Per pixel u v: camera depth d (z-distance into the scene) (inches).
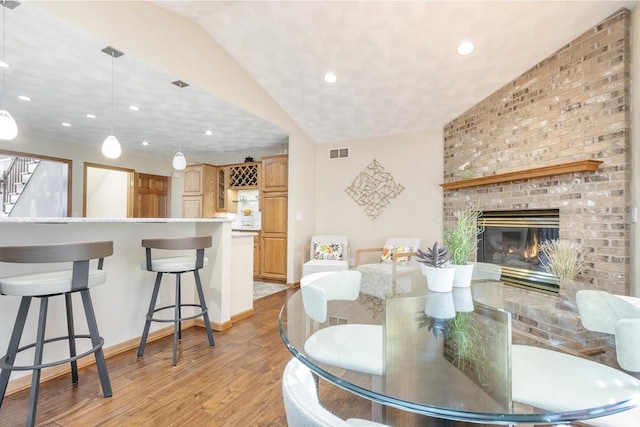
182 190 242.5
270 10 113.9
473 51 124.1
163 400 69.5
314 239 195.6
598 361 47.6
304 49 131.7
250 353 94.3
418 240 169.6
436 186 178.2
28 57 101.9
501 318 63.2
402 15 112.2
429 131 181.3
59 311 80.5
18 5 77.5
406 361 48.3
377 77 144.6
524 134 128.8
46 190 222.8
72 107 145.1
